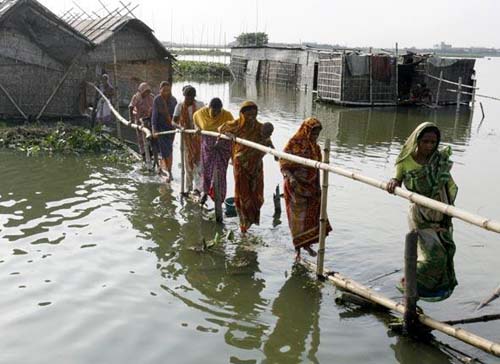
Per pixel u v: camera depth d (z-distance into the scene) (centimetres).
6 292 527
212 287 556
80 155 1130
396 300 531
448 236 474
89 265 593
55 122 1475
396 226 750
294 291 554
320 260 575
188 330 473
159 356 433
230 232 684
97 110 1496
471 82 2611
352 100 2384
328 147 554
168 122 934
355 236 709
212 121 763
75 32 1472
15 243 643
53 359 426
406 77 2612
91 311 498
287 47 3228
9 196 826
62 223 716
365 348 455
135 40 1759
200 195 850
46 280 555
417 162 472
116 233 689
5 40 1404
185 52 8194
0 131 1232
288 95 2816
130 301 519
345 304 529
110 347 444
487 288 567
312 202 611
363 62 2366
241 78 3903
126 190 886
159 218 754
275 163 1125
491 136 1627
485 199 896
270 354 443
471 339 429
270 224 751
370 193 911
